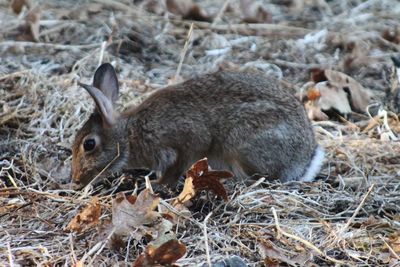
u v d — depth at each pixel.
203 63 16.17
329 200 11.22
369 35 17.36
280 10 18.80
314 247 9.80
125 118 11.93
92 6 18.08
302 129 11.95
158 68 15.85
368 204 11.13
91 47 16.34
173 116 11.77
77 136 11.77
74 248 9.73
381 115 14.02
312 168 12.14
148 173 12.45
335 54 16.62
